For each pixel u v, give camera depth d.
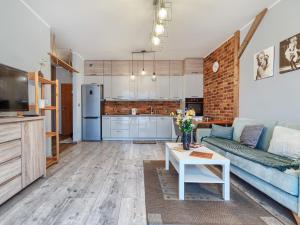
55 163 3.73
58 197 2.32
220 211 2.03
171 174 3.16
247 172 2.50
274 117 3.21
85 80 6.73
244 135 3.24
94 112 6.43
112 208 2.08
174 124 5.87
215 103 5.56
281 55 3.01
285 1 2.92
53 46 4.46
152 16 3.53
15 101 2.66
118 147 5.32
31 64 3.36
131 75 6.63
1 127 1.99
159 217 1.91
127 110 7.11
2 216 1.91
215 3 3.12
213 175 2.52
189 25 3.96
